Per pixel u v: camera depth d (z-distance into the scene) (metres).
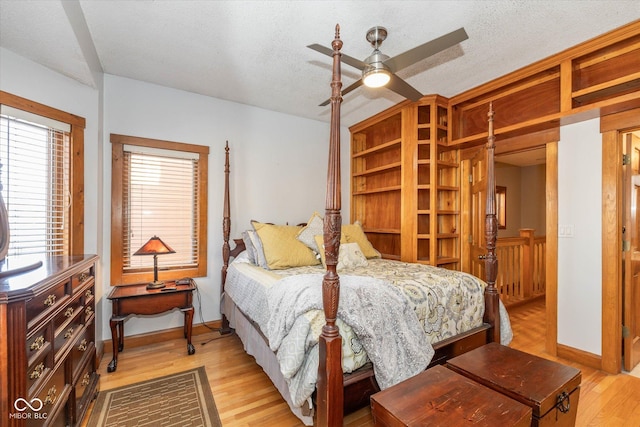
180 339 2.99
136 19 2.00
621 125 2.29
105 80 2.76
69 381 1.56
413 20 1.98
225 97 3.30
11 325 1.05
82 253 2.43
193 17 1.98
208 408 1.88
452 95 3.23
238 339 3.00
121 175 2.81
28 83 2.09
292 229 3.08
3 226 1.45
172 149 3.06
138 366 2.42
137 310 2.46
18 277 1.28
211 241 3.25
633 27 2.01
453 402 1.19
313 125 4.01
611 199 2.35
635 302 2.50
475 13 1.91
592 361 2.42
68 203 2.35
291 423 1.75
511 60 2.50
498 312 2.22
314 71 2.72
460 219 3.45
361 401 1.51
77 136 2.40
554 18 1.95
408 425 1.06
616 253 2.33
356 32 2.12
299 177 3.88
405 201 3.42
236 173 3.44
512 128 2.74
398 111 3.52
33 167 2.15
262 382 2.19
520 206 6.01
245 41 2.25
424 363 1.65
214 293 3.24
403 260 3.43
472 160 3.37
